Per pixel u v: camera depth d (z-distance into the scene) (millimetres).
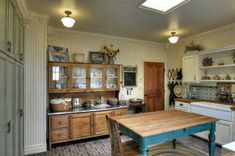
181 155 2818
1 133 1266
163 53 5285
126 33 4160
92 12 2850
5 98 1399
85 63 3695
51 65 3336
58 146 3211
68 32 3924
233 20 3232
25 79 2852
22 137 2465
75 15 2990
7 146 1461
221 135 3068
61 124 3168
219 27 3672
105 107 3711
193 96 4273
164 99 5281
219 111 3113
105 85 3957
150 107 5051
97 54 4094
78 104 3871
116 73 4184
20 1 2213
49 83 3314
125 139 3576
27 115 2859
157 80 5199
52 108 3271
